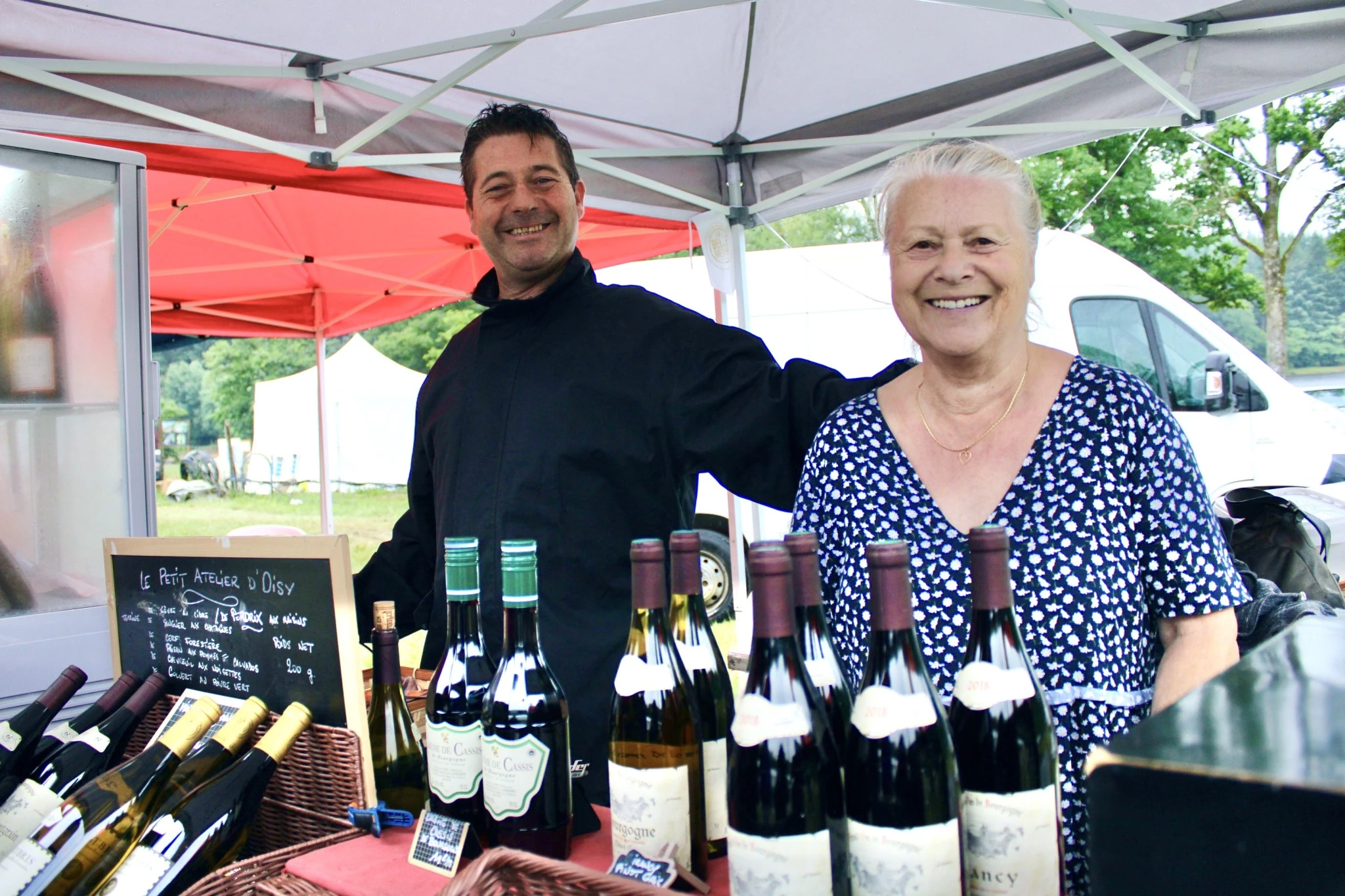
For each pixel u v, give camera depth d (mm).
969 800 799
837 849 821
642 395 1779
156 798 1222
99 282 2305
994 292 1157
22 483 2182
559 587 1760
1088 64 3000
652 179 3781
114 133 2668
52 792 1207
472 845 1061
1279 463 4930
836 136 3629
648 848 870
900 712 764
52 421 2230
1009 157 1197
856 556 1227
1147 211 19516
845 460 1269
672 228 4426
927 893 743
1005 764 799
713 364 1787
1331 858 421
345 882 1008
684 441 1764
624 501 1791
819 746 796
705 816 958
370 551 13508
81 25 2559
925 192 1164
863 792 763
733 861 788
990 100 3225
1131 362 5133
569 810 1034
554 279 1920
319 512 18594
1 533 2150
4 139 2168
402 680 1488
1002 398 1211
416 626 1986
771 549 790
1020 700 814
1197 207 19516
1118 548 1142
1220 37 2730
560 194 1892
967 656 856
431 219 5121
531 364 1860
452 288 6254
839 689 955
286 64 2914
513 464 1800
